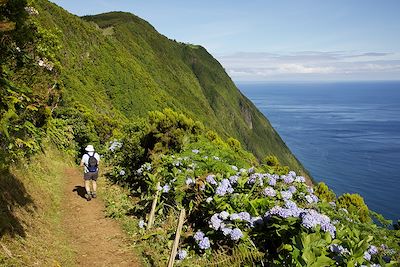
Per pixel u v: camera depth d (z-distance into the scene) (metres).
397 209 77.00
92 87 64.75
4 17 4.78
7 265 4.93
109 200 10.42
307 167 133.62
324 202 7.07
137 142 12.21
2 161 5.94
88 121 26.36
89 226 8.58
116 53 89.44
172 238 7.27
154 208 8.01
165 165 9.70
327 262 4.35
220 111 166.62
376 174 115.69
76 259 6.71
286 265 4.92
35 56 9.57
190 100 119.25
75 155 20.73
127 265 6.72
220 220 6.34
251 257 5.67
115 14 172.88
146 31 160.88
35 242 6.25
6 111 4.39
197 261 6.24
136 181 11.63
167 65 139.62
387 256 5.28
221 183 7.43
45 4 74.62
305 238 4.62
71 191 11.71
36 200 8.45
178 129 11.55
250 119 182.25
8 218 6.11
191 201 7.61
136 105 78.94
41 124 14.56
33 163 11.41
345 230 5.21
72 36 74.94
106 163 16.59
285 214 5.54
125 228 8.31
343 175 116.75
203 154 9.88
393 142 185.62
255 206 6.67
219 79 192.38
